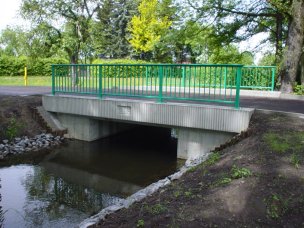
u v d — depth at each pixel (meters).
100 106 9.02
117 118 8.71
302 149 5.02
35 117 10.33
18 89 14.93
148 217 3.79
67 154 8.99
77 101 9.53
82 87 9.72
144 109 8.17
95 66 9.28
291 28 12.64
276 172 4.29
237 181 4.22
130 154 9.17
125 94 8.71
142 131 12.42
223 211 3.62
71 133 10.38
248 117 6.86
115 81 9.16
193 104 7.71
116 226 3.80
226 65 7.00
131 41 30.42
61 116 10.48
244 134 6.62
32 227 4.93
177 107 7.66
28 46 16.92
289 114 7.23
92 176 7.39
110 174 7.52
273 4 12.52
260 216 3.50
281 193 3.83
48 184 6.84
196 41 16.55
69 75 9.94
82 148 9.57
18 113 10.20
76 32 16.95
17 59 23.97
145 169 7.87
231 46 16.31
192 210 3.72
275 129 6.20
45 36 16.66
